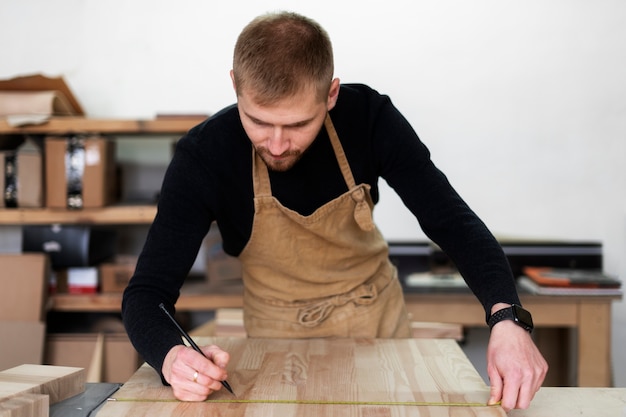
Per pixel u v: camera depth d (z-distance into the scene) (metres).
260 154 1.34
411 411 1.18
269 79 1.20
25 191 2.98
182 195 1.47
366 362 1.46
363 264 1.75
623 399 1.30
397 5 3.26
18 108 2.94
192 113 3.10
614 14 3.21
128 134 3.40
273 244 1.63
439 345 1.58
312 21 1.29
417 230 3.32
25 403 1.14
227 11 3.32
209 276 3.16
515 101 3.27
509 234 3.32
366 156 1.56
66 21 3.35
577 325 2.83
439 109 3.29
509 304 1.30
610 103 3.24
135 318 1.36
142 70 3.36
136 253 3.48
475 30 3.25
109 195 3.12
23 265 2.92
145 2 3.33
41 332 2.89
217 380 1.23
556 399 1.30
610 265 3.29
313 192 1.56
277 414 1.17
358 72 3.29
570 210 3.29
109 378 2.95
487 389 1.29
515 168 3.30
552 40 3.24
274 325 1.73
